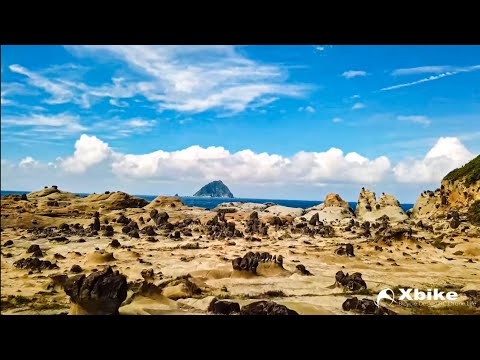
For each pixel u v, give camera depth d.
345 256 64.50
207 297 37.09
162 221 110.56
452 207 116.75
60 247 73.06
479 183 109.31
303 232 102.75
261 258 54.12
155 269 53.41
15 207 117.56
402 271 55.25
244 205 159.75
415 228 99.81
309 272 53.22
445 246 75.81
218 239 91.00
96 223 98.12
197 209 145.62
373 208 137.00
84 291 27.86
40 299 37.53
